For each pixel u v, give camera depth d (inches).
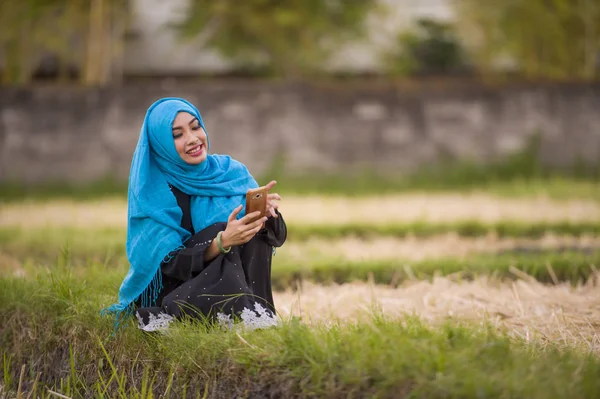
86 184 699.4
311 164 706.2
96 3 727.1
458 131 709.9
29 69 773.9
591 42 754.8
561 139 706.8
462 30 766.5
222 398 167.2
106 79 753.6
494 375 136.0
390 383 141.6
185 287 184.1
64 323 210.4
